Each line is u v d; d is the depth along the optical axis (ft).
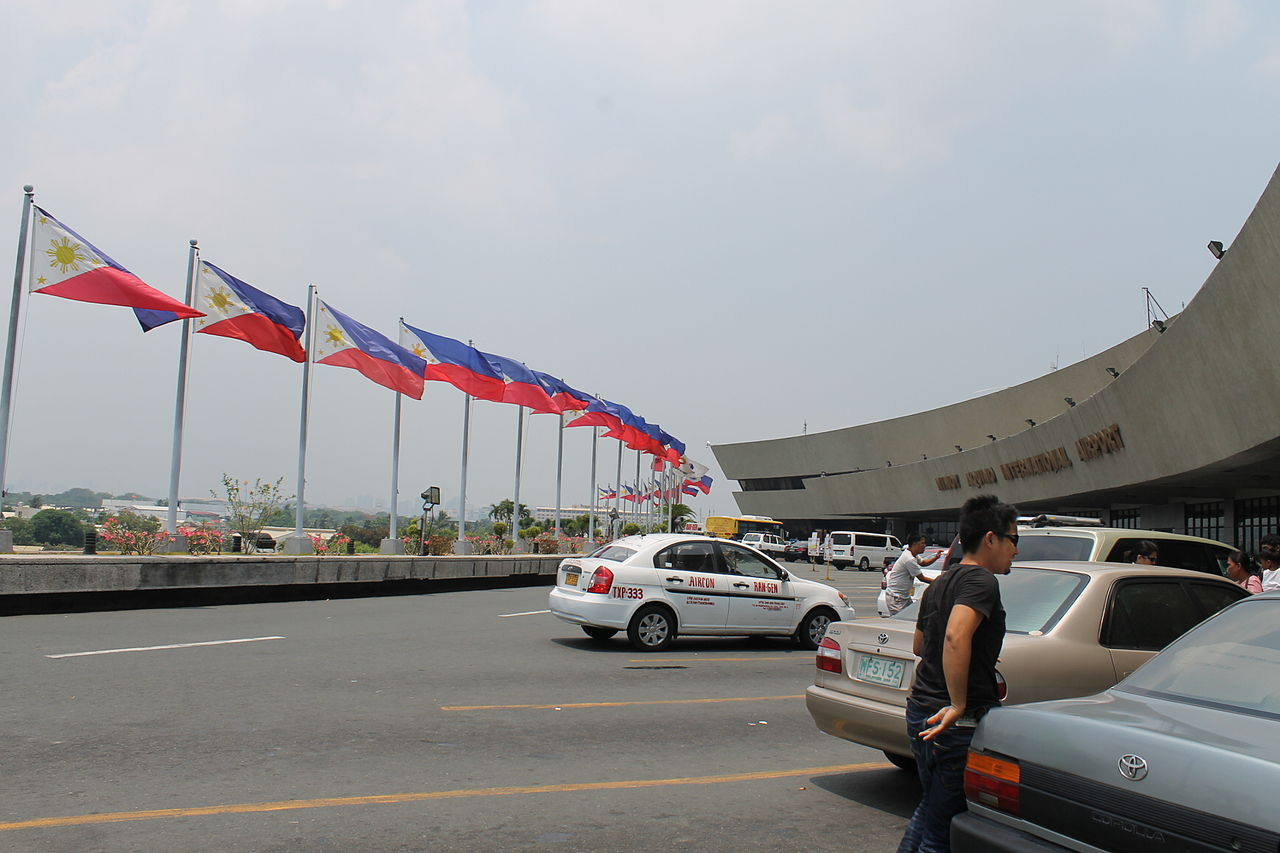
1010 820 12.96
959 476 180.65
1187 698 13.48
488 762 23.49
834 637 23.20
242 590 64.54
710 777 23.20
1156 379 91.91
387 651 41.81
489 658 40.93
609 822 19.34
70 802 19.11
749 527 245.24
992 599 14.39
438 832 18.25
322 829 18.12
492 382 105.09
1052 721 12.81
